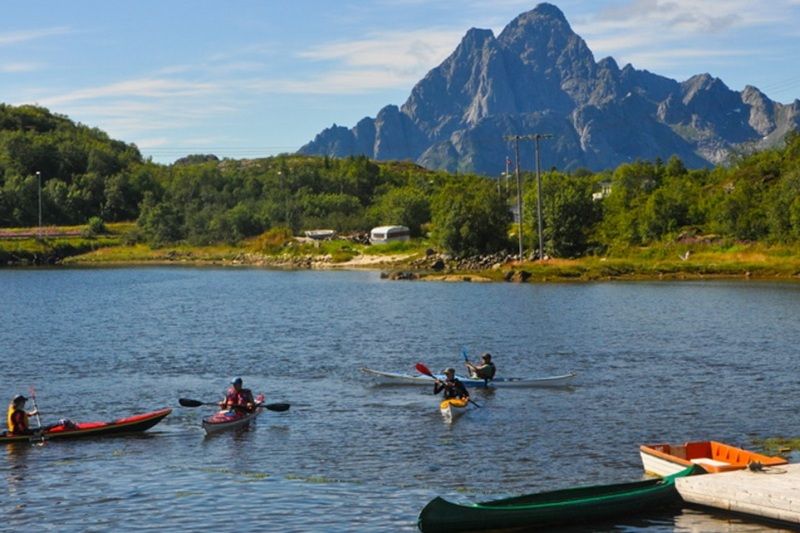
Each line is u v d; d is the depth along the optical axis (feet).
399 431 118.42
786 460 96.94
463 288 377.09
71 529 82.43
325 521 84.02
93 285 431.84
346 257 592.60
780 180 536.42
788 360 171.53
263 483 95.55
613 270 417.69
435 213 571.28
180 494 91.91
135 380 160.86
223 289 396.78
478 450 107.86
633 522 82.84
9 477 98.27
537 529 81.66
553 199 486.38
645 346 195.21
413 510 86.58
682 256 453.17
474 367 150.61
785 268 399.24
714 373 158.40
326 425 122.42
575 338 210.59
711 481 84.64
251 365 177.06
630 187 645.10
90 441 113.91
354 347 201.46
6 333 234.58
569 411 128.36
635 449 106.83
